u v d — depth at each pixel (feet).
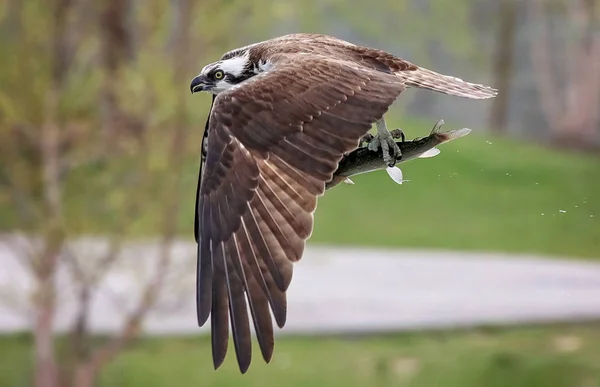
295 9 65.62
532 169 123.95
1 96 51.90
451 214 109.50
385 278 82.07
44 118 52.80
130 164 53.93
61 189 54.19
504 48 168.55
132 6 54.54
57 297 56.34
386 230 104.58
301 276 82.43
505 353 63.77
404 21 153.48
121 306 61.00
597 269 87.15
